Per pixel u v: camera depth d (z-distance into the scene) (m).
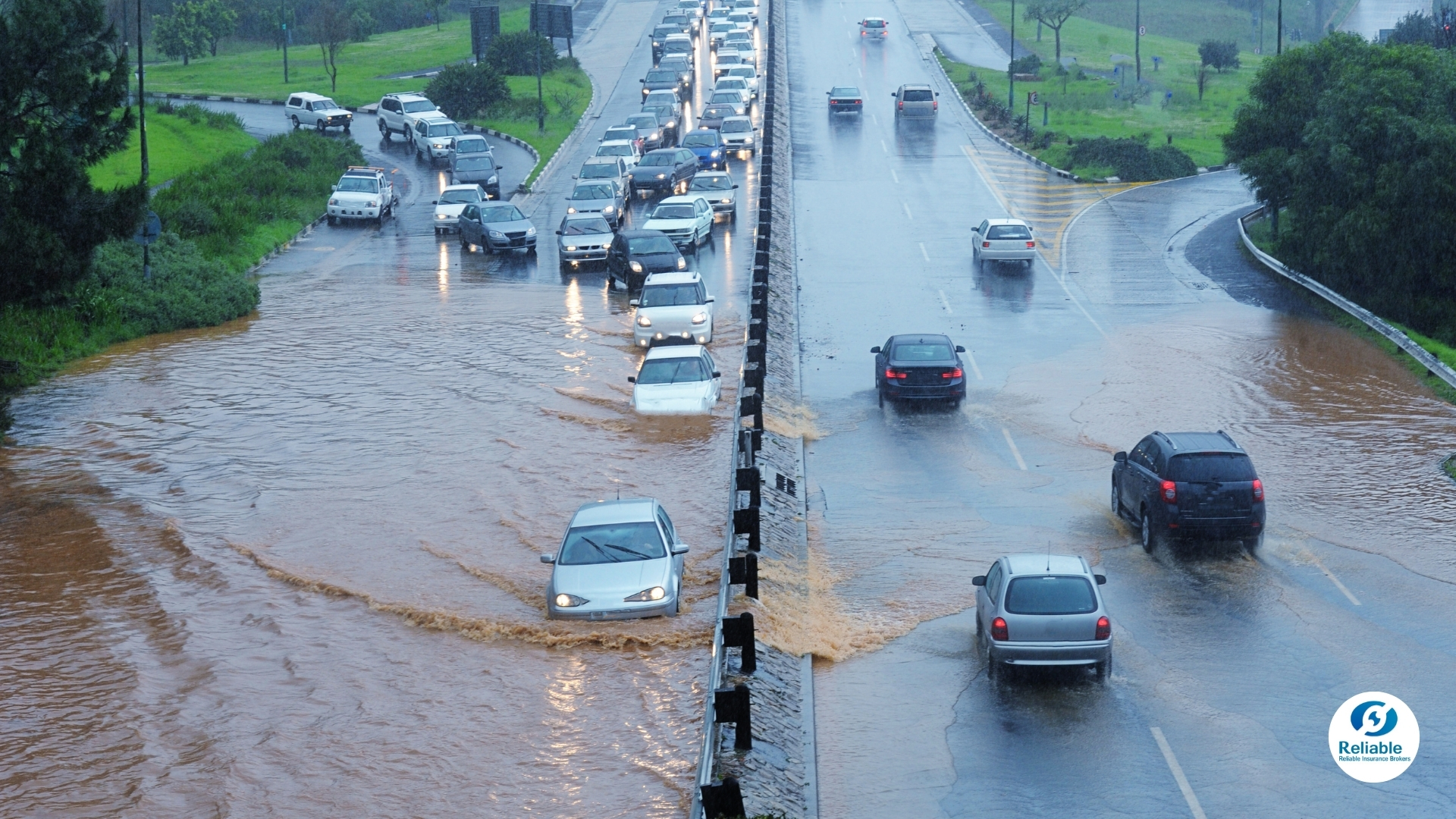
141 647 32.19
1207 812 24.38
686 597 34.31
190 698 29.31
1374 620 33.00
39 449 49.34
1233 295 73.06
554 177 113.12
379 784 25.36
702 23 193.38
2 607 34.72
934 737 27.66
